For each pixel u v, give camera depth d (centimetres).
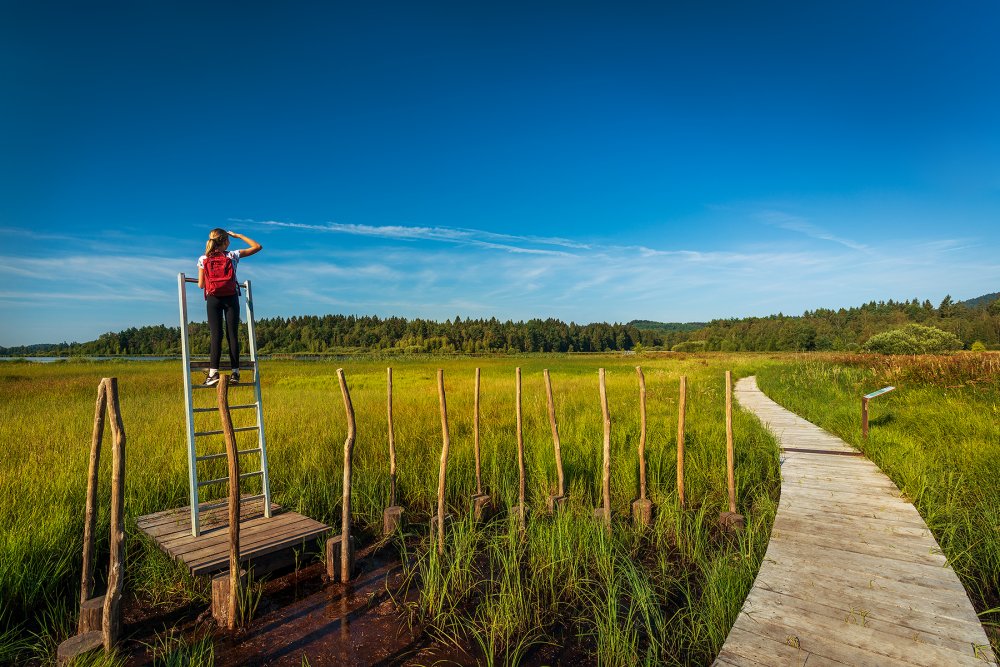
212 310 565
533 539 561
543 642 409
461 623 435
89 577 411
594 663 381
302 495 684
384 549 591
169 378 2570
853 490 694
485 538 609
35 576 468
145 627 435
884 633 357
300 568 543
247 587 455
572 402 1512
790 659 330
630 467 780
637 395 1730
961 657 329
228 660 389
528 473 801
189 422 530
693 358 6000
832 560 479
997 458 740
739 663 327
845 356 3023
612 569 498
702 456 857
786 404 1628
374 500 697
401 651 400
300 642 412
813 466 823
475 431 686
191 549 492
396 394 1798
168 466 774
